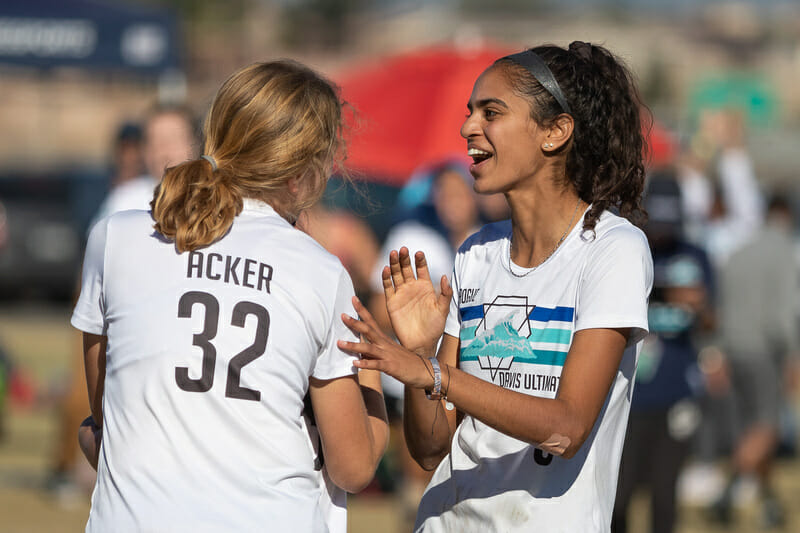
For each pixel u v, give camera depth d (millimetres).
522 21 153875
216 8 123000
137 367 5852
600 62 6590
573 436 5867
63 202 44781
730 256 19422
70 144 84375
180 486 5652
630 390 6602
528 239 6664
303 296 5965
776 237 19344
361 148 18766
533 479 6398
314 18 145875
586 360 6016
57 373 27172
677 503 13734
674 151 20062
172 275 5949
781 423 19047
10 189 44719
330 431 6109
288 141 6148
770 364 18828
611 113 6512
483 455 6570
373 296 14000
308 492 5910
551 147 6480
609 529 6520
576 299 6320
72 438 17266
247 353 5812
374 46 145125
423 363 5891
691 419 13656
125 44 23234
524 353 6469
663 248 13781
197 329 5824
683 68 134625
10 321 40875
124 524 5633
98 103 87688
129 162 15641
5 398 22938
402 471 14359
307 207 6430
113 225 6211
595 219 6402
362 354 5902
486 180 6562
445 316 6367
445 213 14695
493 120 6520
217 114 6266
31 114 85875
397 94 19609
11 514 16266
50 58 23172
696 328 13781
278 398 5844
